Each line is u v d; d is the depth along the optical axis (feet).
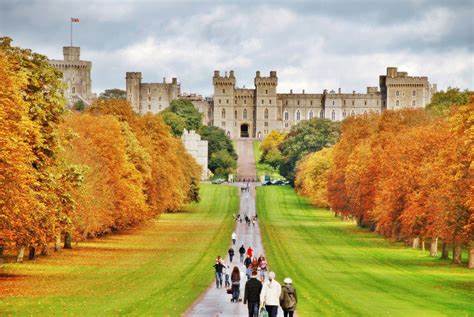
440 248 563.48
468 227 368.27
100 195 508.94
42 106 349.41
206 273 384.27
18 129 299.79
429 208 431.84
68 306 254.06
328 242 606.14
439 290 327.47
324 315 244.01
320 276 379.55
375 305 272.92
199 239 607.37
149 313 241.55
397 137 583.99
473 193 355.56
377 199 562.25
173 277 361.71
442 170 403.95
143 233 641.81
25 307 249.96
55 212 348.59
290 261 460.96
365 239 633.20
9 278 335.06
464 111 379.35
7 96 304.50
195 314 245.04
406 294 311.27
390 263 451.53
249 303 223.30
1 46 353.72
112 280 339.98
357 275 385.70
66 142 389.39
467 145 366.43
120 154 557.33
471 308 271.90
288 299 213.25
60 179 364.58
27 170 302.25
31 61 357.20
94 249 491.72
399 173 506.48
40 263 400.26
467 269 416.67
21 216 302.25
